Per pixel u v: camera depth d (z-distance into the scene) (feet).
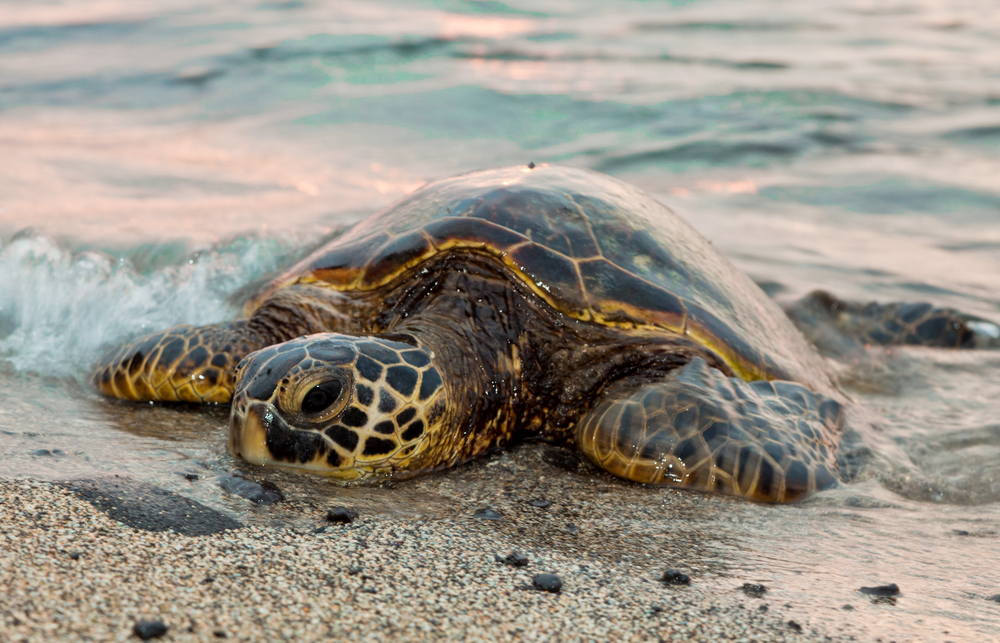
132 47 16.55
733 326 5.50
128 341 5.89
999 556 4.63
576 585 4.34
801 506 4.93
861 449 5.29
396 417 4.87
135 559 4.21
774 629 4.21
